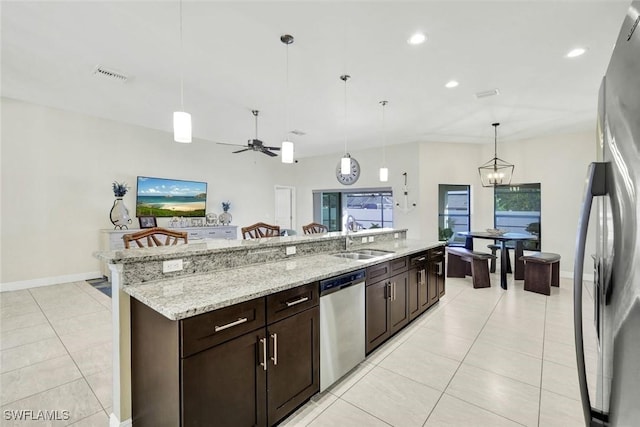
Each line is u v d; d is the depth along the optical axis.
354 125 5.21
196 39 2.65
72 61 3.08
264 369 1.69
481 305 3.93
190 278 1.94
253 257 2.39
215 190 6.92
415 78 3.34
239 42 2.68
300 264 2.44
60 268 4.82
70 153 4.88
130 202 5.55
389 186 6.82
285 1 2.14
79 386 2.13
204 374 1.41
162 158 6.00
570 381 2.24
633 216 0.68
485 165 6.44
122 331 1.73
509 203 6.15
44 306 3.74
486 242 6.33
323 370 2.10
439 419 1.85
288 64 3.06
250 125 5.28
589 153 5.30
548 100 3.94
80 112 4.87
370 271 2.56
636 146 0.66
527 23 2.34
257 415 1.65
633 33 0.68
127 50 2.85
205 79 3.44
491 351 2.69
